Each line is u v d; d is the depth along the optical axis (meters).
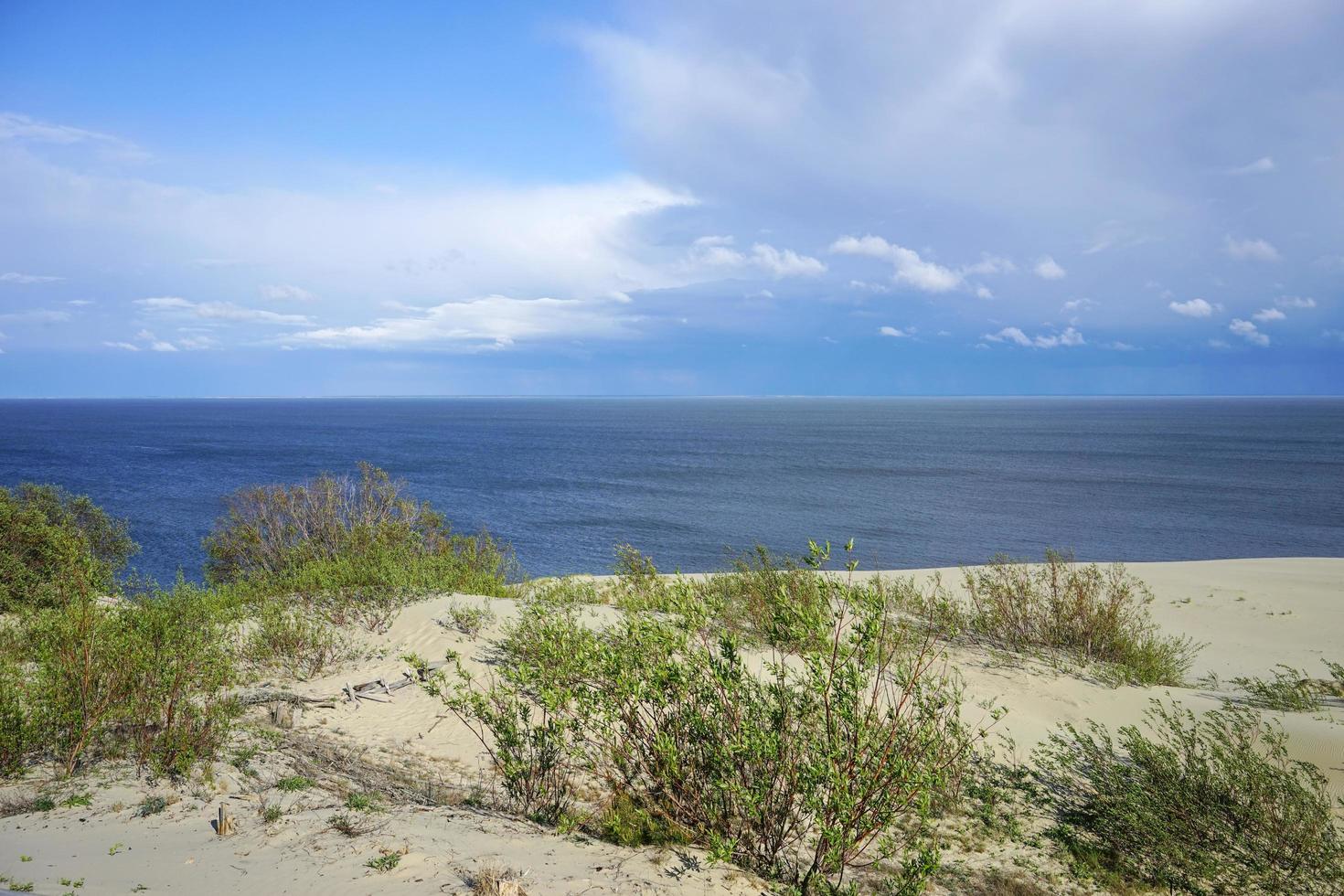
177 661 7.65
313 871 4.86
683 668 5.93
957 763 7.82
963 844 6.80
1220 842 6.88
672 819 5.98
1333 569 25.80
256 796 6.39
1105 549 39.34
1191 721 9.76
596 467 89.81
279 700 9.55
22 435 154.88
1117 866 6.62
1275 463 93.44
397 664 11.59
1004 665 12.60
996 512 52.97
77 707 6.91
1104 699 11.20
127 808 5.91
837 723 5.41
